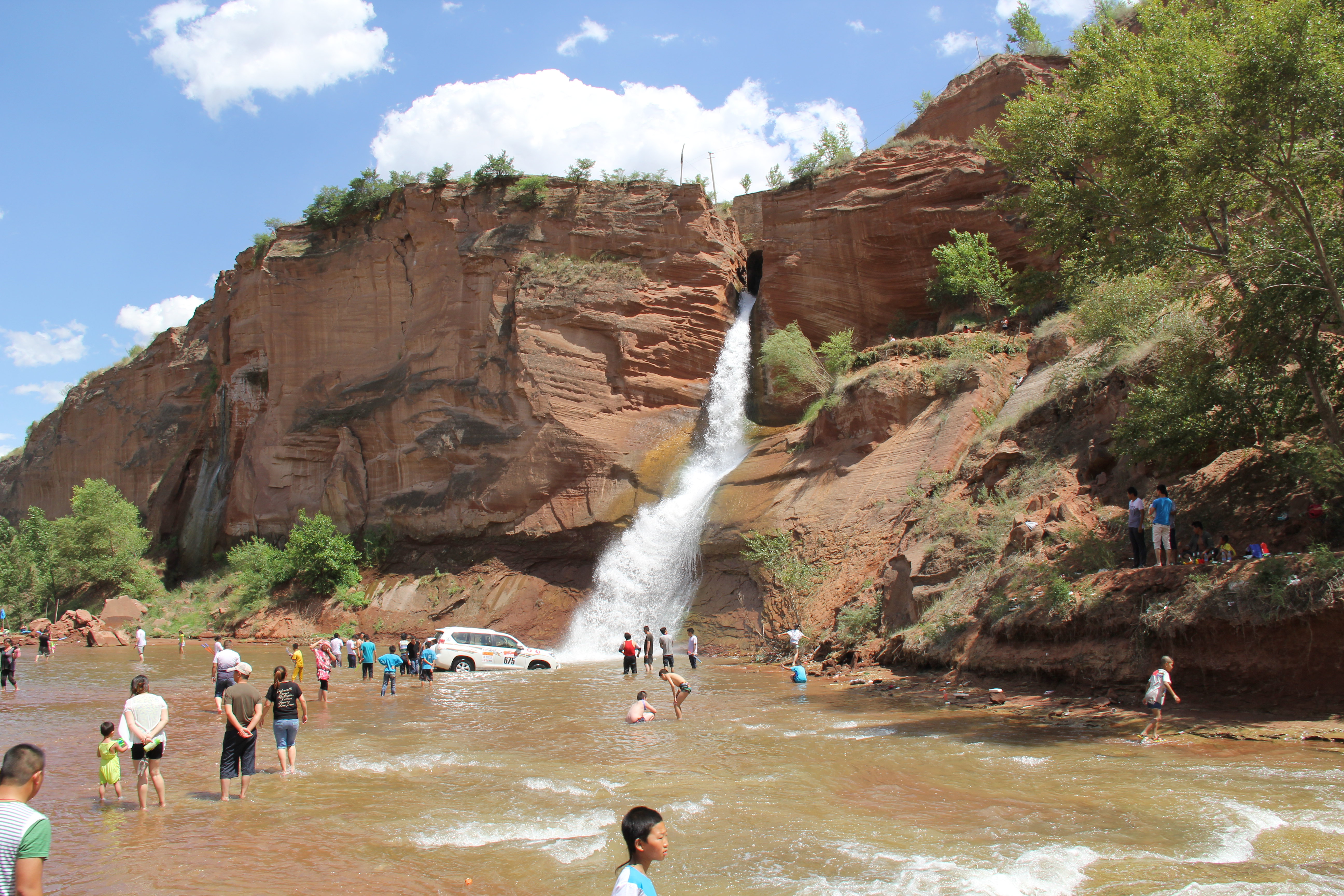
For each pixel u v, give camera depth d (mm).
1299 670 12336
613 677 22703
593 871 7277
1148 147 16016
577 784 10281
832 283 38438
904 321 37250
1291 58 14227
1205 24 16734
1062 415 22344
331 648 29297
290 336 48094
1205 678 13258
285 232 49969
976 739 12008
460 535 38500
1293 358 15914
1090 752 10953
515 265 40719
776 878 6812
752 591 27438
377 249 45938
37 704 19516
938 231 36219
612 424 37875
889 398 28234
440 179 44094
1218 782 9188
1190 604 13438
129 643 43594
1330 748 10672
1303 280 15508
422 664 22625
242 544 47875
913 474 25531
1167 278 18469
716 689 19000
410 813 9250
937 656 18469
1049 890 6246
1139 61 16328
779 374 36500
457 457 39688
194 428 62250
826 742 12250
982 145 23969
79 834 8695
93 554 53500
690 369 39781
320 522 41438
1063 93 19953
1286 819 7801
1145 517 17234
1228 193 16688
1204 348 17500
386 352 45156
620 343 38781
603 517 35031
